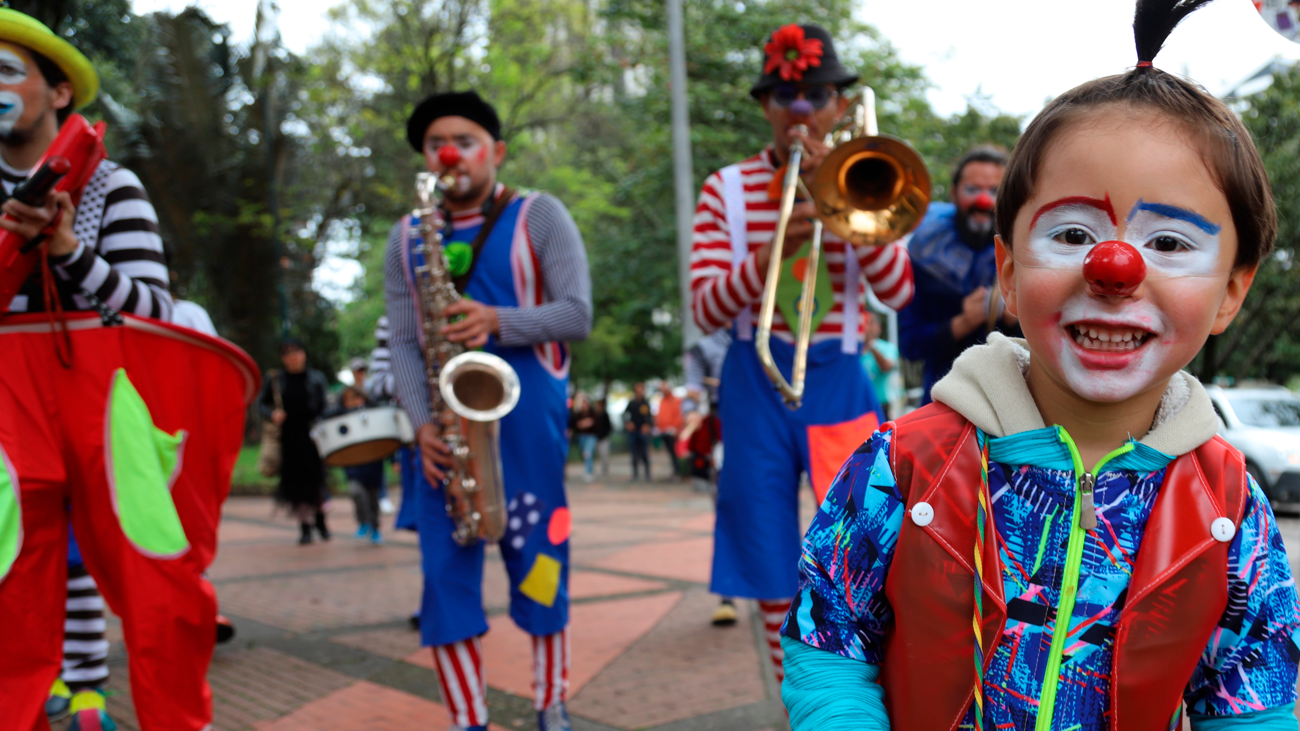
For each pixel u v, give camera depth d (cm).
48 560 214
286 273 2047
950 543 107
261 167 1753
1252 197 99
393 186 2089
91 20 791
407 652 404
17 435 209
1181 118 98
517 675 363
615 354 2666
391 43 2025
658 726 298
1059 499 106
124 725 303
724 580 272
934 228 296
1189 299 97
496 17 1980
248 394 248
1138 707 102
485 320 279
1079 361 100
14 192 195
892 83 1589
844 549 115
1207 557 102
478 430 277
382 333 545
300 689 349
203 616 221
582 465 2600
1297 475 926
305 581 597
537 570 286
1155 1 102
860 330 280
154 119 1588
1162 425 105
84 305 220
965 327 284
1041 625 105
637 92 1786
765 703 318
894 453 112
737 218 282
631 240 1902
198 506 229
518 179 2306
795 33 267
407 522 513
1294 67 1462
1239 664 106
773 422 270
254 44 1727
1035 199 103
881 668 116
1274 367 2352
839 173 255
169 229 1648
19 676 208
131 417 217
